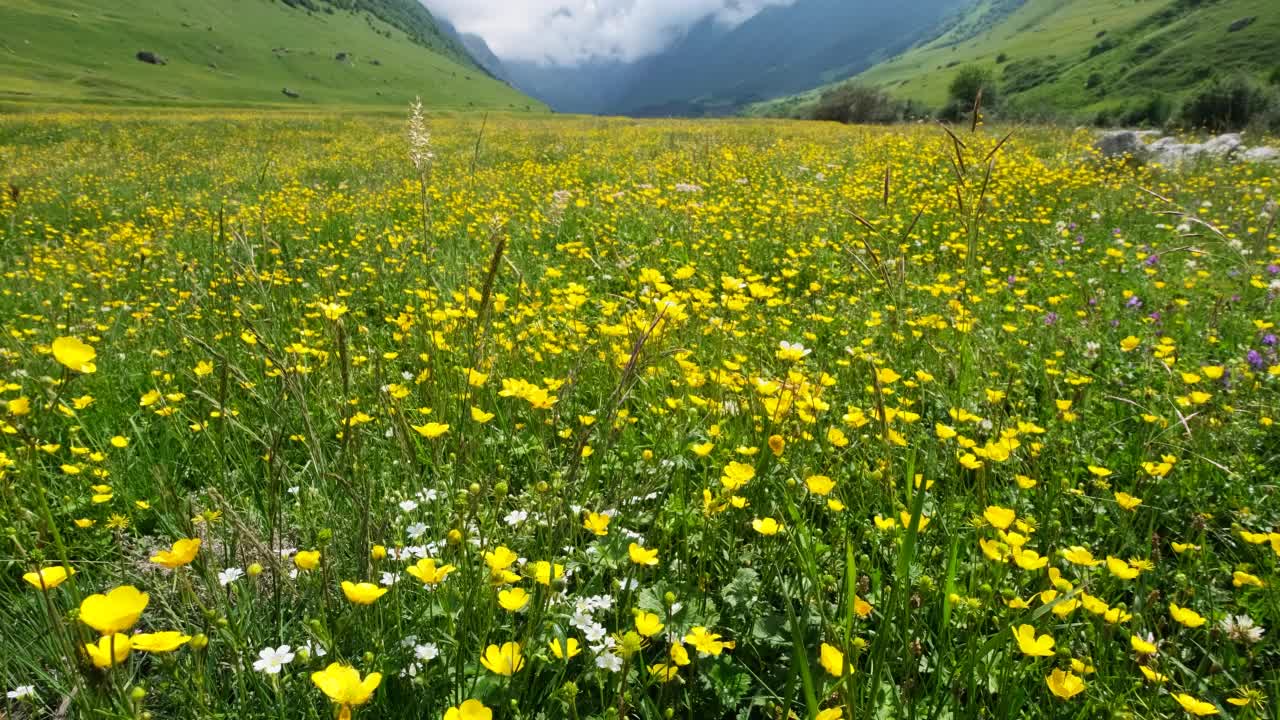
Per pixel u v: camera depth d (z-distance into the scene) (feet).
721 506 7.33
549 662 5.91
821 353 14.58
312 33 578.66
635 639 5.18
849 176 40.91
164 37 417.90
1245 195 32.17
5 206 36.83
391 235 25.71
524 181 41.93
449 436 9.68
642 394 11.83
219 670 6.37
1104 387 13.42
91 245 27.78
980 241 25.14
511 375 12.23
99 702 4.49
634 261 22.94
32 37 343.05
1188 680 6.43
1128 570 6.16
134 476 10.20
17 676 6.49
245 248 13.97
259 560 7.80
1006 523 6.23
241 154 67.67
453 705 5.86
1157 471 8.43
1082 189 36.27
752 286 11.35
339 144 77.15
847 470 9.62
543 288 20.17
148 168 56.85
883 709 5.97
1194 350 14.84
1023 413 12.36
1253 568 8.11
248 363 13.82
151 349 14.94
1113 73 376.68
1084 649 6.76
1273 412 11.61
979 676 6.20
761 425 9.73
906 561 5.23
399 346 15.76
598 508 7.97
